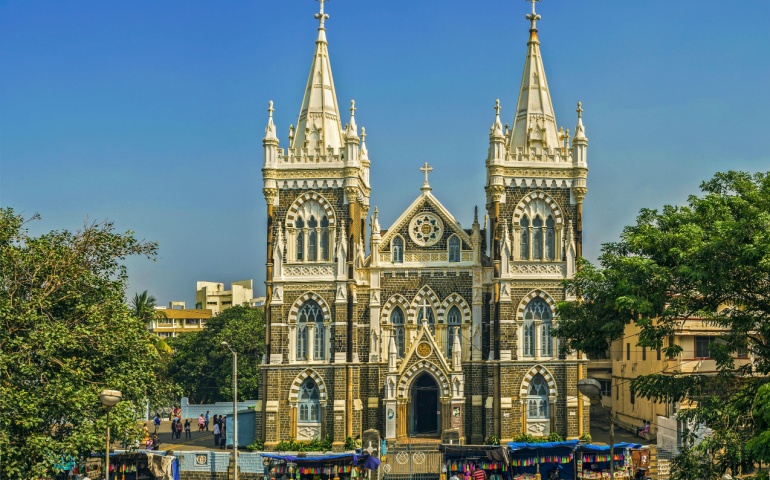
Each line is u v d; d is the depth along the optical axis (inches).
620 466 2618.1
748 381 2124.8
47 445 1958.7
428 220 3641.7
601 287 2342.5
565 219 3503.9
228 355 5128.0
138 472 2559.1
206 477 2886.3
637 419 3897.6
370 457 2640.3
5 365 1941.4
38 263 2151.8
